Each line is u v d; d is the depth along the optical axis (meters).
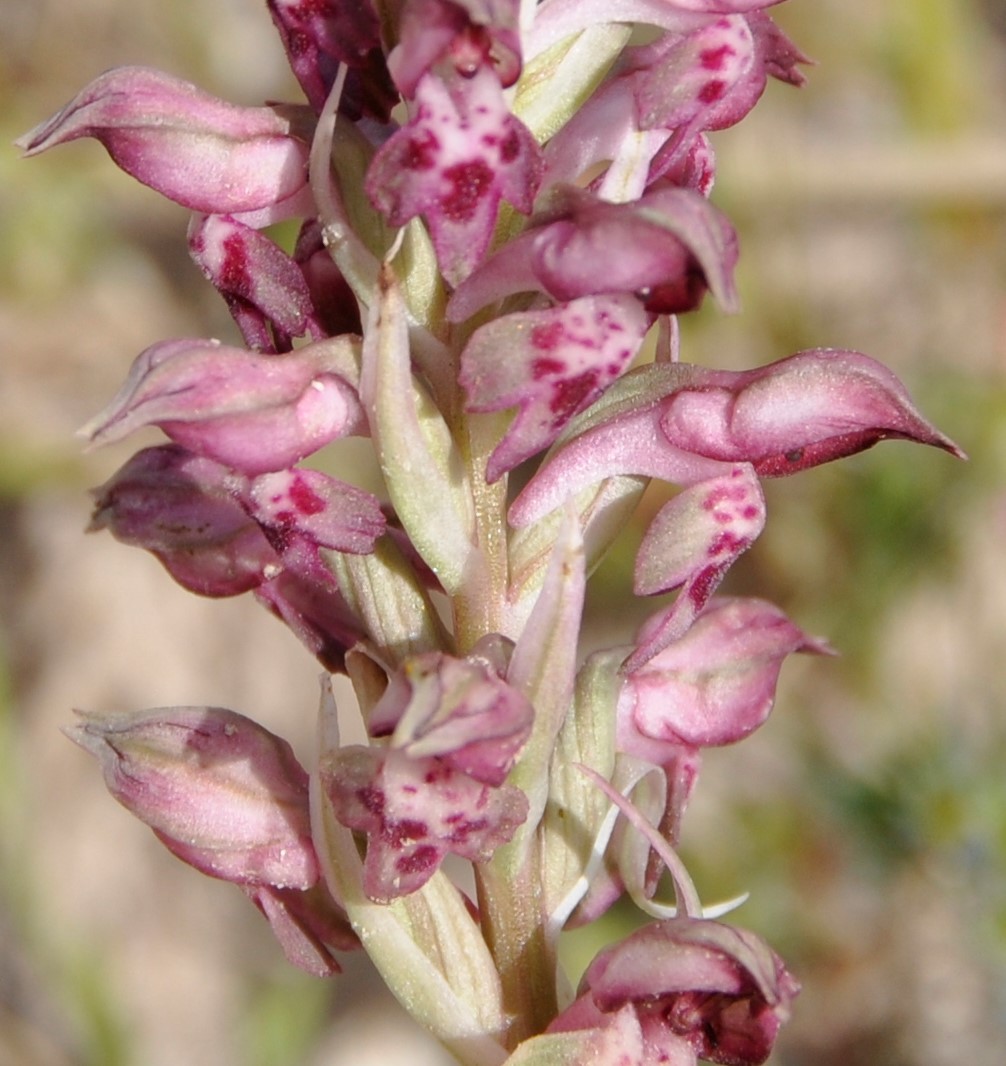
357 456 0.24
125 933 0.26
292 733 0.27
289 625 0.12
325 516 0.11
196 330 0.28
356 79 0.11
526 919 0.12
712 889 0.22
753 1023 0.11
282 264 0.12
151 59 0.28
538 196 0.11
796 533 0.24
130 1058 0.21
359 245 0.11
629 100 0.12
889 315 0.27
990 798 0.21
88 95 0.11
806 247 0.26
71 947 0.21
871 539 0.24
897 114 0.26
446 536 0.11
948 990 0.22
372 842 0.11
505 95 0.11
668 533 0.12
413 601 0.12
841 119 0.27
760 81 0.12
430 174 0.11
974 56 0.28
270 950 0.26
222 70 0.29
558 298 0.11
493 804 0.11
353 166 0.11
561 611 0.11
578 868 0.12
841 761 0.22
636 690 0.12
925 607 0.25
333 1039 0.24
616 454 0.12
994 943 0.21
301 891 0.12
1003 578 0.24
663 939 0.11
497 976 0.12
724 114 0.12
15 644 0.27
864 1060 0.22
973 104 0.25
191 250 0.12
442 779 0.11
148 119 0.11
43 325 0.27
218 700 0.27
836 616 0.24
